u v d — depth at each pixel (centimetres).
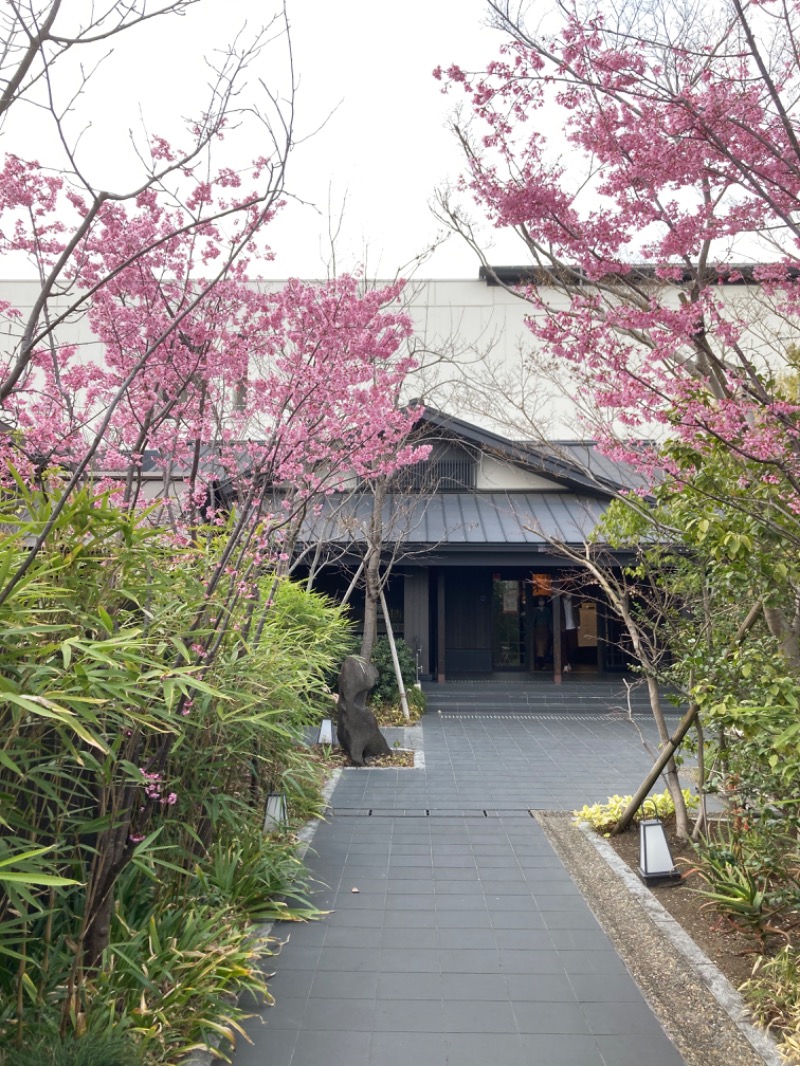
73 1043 316
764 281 480
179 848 461
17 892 330
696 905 577
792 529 462
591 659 1895
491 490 1789
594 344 412
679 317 408
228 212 368
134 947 398
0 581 289
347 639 1304
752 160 411
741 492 464
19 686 284
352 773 1041
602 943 527
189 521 542
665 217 440
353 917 568
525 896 609
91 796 400
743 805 590
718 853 580
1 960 367
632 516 685
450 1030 418
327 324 475
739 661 525
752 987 447
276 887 575
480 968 490
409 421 596
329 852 715
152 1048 352
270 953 473
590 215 454
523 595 1895
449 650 1864
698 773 696
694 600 707
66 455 472
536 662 1891
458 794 930
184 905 461
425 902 597
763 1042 398
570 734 1346
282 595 958
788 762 430
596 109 443
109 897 386
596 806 811
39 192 455
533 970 488
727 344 418
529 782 993
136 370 360
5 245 473
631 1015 434
